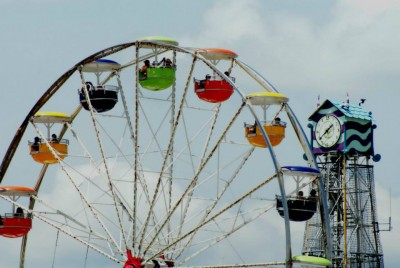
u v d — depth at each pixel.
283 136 129.12
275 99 125.88
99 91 132.62
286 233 119.69
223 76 120.50
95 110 134.25
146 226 125.62
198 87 131.50
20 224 137.12
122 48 128.12
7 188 136.38
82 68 131.38
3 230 137.12
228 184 130.38
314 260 120.19
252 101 126.75
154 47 126.75
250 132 129.38
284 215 119.69
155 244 130.75
